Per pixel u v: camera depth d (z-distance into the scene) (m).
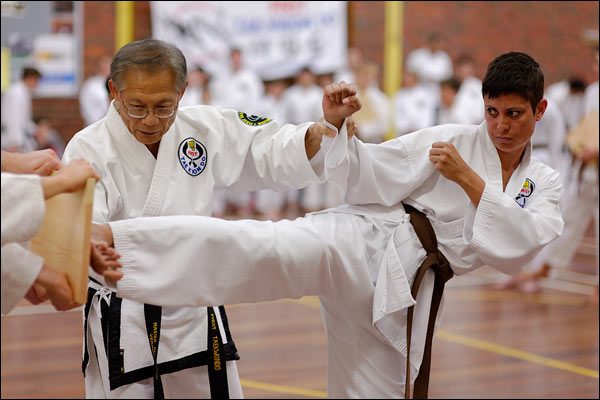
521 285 7.41
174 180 2.84
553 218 2.93
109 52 11.27
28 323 6.12
